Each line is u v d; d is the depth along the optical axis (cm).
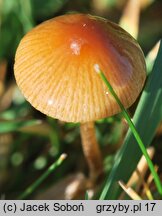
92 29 6
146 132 7
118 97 6
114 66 6
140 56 6
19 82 6
